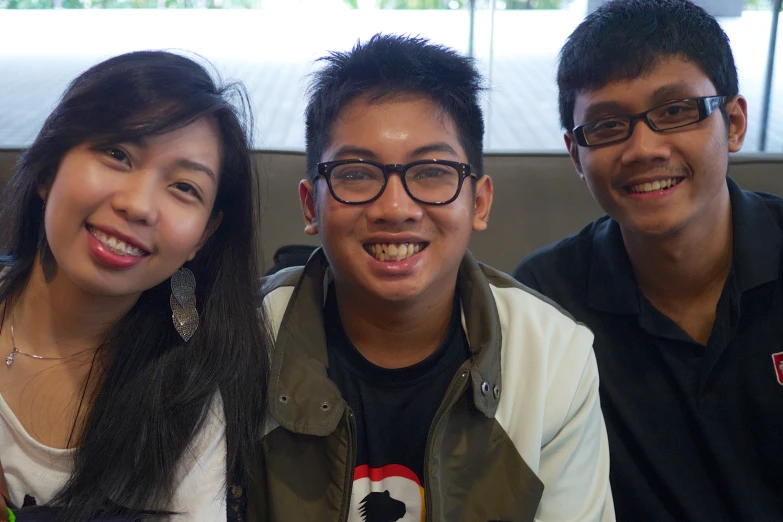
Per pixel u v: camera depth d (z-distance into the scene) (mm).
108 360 767
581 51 874
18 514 708
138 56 707
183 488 747
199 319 775
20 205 731
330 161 751
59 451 731
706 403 871
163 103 681
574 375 801
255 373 782
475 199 798
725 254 895
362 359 795
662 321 887
